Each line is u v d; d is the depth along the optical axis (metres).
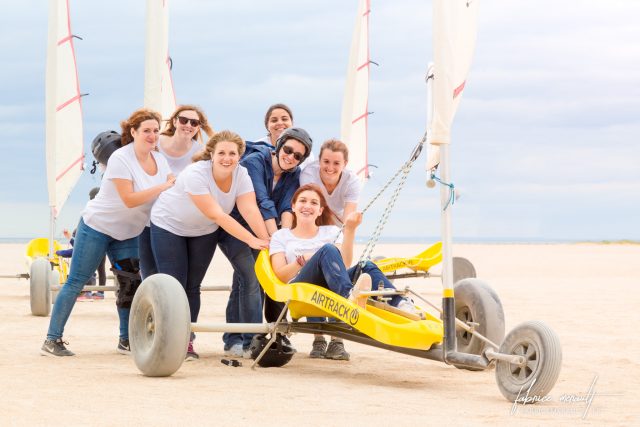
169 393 6.83
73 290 9.30
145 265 9.47
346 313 7.50
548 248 80.75
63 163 17.11
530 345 6.66
